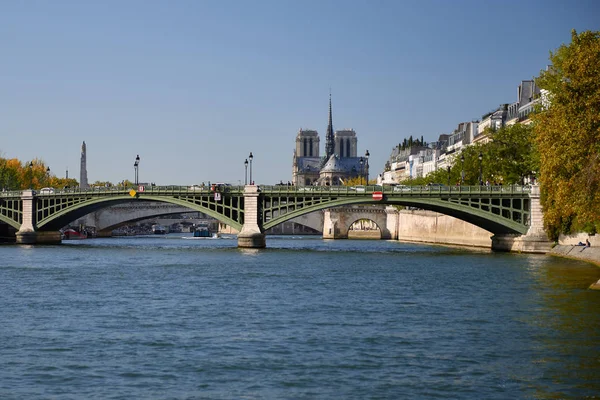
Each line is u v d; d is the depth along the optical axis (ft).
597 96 231.09
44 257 392.88
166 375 134.10
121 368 138.41
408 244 591.37
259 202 452.76
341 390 125.39
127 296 228.84
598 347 152.66
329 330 171.32
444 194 403.54
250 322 181.98
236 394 123.54
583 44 245.45
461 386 127.03
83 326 177.37
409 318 186.29
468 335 164.66
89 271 309.01
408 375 133.69
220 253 421.59
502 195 399.03
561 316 187.01
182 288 248.32
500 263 335.67
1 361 143.13
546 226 388.16
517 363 140.77
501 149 437.99
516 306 203.62
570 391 124.47
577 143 236.22
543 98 437.17
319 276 285.43
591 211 239.30
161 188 460.14
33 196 517.96
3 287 251.60
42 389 126.21
